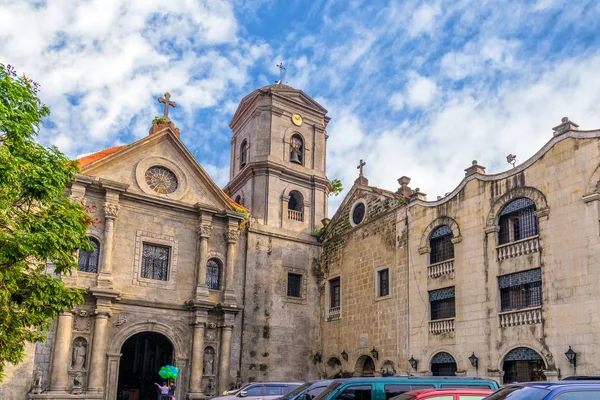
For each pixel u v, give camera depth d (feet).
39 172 50.78
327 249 117.50
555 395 25.35
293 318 112.37
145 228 100.94
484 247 81.82
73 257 55.01
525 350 73.56
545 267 72.59
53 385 85.51
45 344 87.35
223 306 102.32
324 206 124.77
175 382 96.89
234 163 131.03
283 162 120.98
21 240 47.29
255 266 110.52
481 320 79.97
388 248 100.58
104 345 91.20
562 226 71.41
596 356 64.59
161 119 110.22
